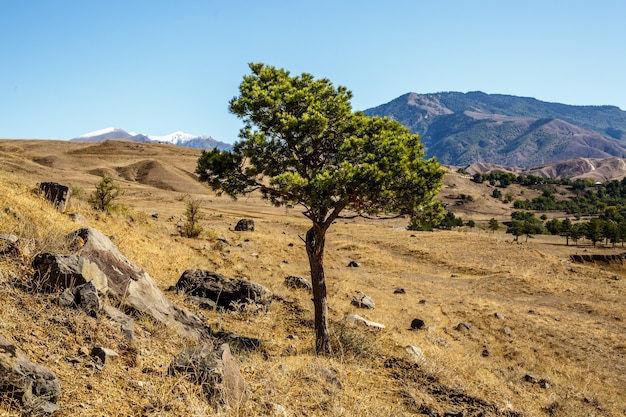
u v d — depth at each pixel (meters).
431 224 13.72
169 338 8.78
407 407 9.22
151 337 8.30
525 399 13.45
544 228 176.12
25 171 102.12
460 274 40.25
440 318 24.45
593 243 134.38
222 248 29.84
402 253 46.59
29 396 4.52
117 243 18.67
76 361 5.84
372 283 31.08
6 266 7.74
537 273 40.28
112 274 10.09
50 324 6.49
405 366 12.32
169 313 10.48
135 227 25.09
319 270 13.12
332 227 59.75
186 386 5.99
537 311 28.39
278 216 71.50
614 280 39.72
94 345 6.46
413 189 12.82
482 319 25.11
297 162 13.22
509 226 182.12
